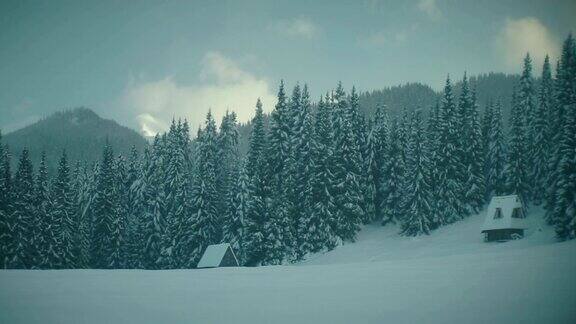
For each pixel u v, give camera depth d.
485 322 12.94
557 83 66.44
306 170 75.00
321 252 71.31
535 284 17.48
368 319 14.04
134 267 79.31
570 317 12.96
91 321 14.52
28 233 69.25
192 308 16.34
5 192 66.44
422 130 76.94
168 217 78.75
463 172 77.31
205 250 73.81
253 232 69.62
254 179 72.56
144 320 14.62
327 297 17.97
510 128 77.81
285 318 14.68
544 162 71.31
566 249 29.39
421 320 13.54
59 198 75.00
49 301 17.81
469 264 25.92
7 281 24.55
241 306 16.64
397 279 21.97
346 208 73.75
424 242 69.56
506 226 64.25
